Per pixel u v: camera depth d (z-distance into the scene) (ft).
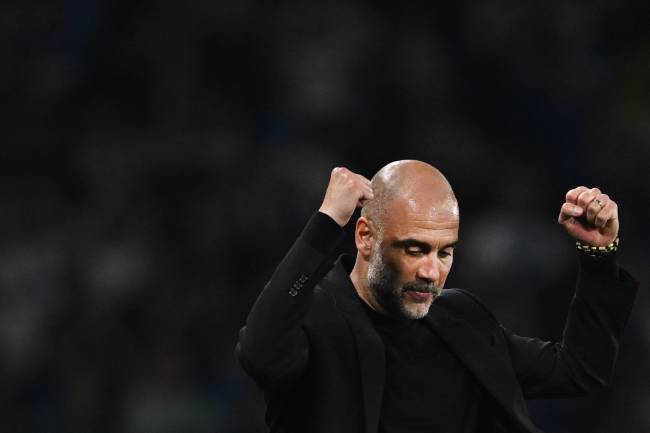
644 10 119.55
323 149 113.80
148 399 97.50
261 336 34.58
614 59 118.62
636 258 104.42
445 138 113.50
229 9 120.16
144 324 102.32
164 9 121.29
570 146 114.83
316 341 36.96
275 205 107.86
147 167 111.65
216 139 113.70
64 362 101.35
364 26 119.85
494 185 110.73
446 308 39.58
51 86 119.44
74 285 104.94
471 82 118.73
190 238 106.73
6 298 104.99
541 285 103.35
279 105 116.47
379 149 114.83
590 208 38.29
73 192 113.29
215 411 97.14
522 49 119.03
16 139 116.88
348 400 36.70
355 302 38.06
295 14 120.06
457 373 38.40
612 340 39.96
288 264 34.96
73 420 98.73
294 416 37.29
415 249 36.47
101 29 121.90
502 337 39.96
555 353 40.37
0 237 108.88
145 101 118.11
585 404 93.91
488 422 38.88
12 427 99.45
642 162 110.63
